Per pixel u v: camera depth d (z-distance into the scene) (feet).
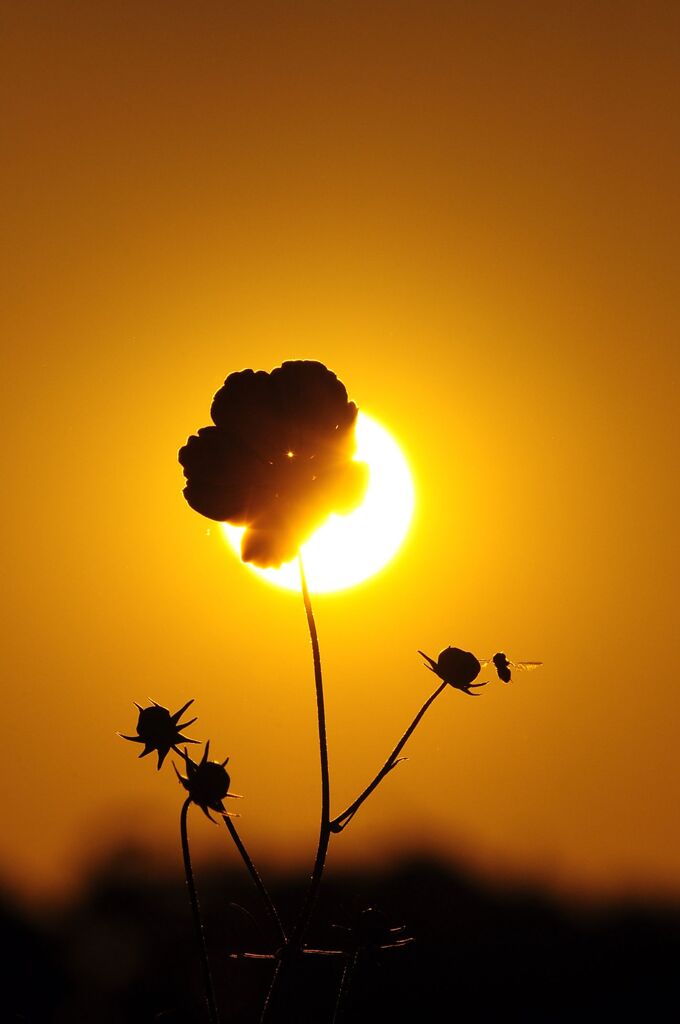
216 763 23.50
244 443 25.09
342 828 23.22
